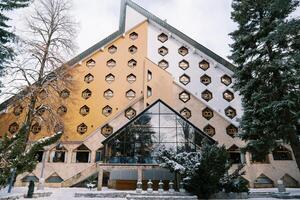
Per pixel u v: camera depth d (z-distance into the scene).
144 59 34.09
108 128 30.34
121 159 22.75
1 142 12.06
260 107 16.58
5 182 12.34
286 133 15.47
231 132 29.95
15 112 31.09
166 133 23.88
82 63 35.47
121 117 30.95
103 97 33.00
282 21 16.27
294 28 14.81
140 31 38.38
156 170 22.58
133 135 23.83
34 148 13.47
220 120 30.66
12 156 12.25
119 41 37.50
